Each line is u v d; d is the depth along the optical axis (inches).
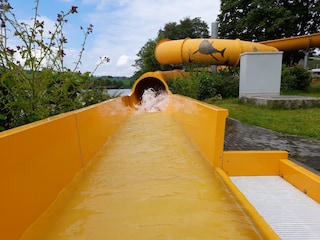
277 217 114.0
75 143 125.6
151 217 93.9
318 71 1648.6
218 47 750.5
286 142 214.7
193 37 1956.2
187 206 102.4
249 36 1346.0
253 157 160.7
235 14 1389.0
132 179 129.1
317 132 243.0
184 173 138.3
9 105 116.6
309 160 170.6
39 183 84.7
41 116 125.0
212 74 669.3
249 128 275.9
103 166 147.8
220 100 557.6
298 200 130.0
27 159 78.2
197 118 192.4
